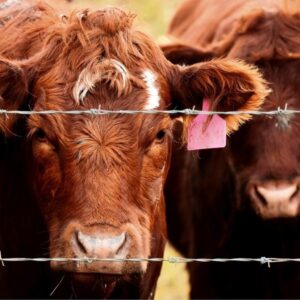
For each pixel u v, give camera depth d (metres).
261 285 14.45
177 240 15.83
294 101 13.12
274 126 13.09
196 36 15.84
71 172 10.26
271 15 13.84
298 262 14.08
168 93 11.00
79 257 9.95
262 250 14.20
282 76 13.23
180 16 17.39
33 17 11.88
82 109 10.33
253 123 13.18
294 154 12.98
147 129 10.45
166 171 11.13
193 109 11.02
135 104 10.43
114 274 10.03
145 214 10.52
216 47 13.89
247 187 13.12
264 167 12.98
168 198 15.33
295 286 14.25
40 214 11.43
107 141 10.22
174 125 11.43
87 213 10.09
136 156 10.36
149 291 12.29
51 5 12.37
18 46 11.48
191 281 15.22
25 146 11.02
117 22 10.79
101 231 9.97
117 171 10.21
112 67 10.47
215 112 10.45
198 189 14.62
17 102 10.76
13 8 12.23
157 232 11.77
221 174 14.06
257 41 13.58
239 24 14.02
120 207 10.15
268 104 13.04
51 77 10.57
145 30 11.15
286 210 12.77
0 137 11.37
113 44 10.66
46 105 10.44
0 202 11.72
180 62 13.66
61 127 10.30
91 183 10.15
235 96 11.05
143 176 10.51
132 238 10.10
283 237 13.92
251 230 14.02
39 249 11.64
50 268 11.51
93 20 10.80
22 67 10.76
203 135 11.23
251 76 10.97
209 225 14.56
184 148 14.70
